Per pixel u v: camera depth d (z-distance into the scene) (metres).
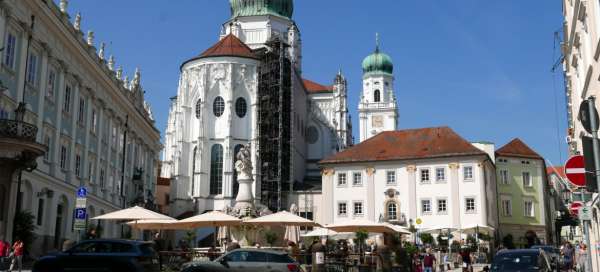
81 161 56.75
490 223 81.00
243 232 49.09
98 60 61.03
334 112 118.75
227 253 27.98
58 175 50.22
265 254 27.73
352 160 85.44
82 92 56.84
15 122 35.62
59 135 50.22
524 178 91.31
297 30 121.88
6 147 35.12
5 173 36.28
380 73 145.50
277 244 49.81
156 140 93.19
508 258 25.94
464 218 79.12
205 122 97.56
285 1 120.50
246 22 117.44
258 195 96.69
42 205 47.19
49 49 47.19
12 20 40.78
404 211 82.00
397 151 84.94
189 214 94.75
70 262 25.36
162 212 101.38
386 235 23.83
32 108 44.84
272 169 99.50
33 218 40.59
